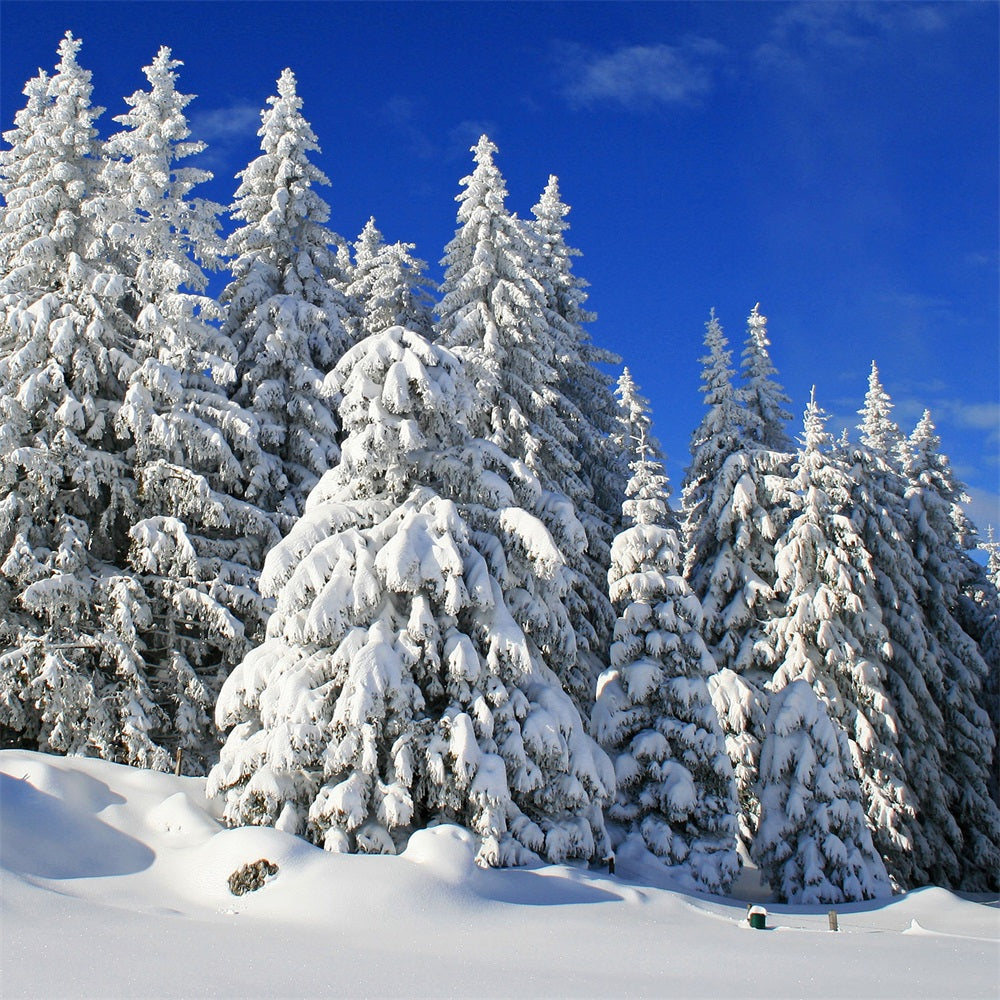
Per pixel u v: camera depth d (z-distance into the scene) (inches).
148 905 426.6
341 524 605.9
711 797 722.8
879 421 1492.4
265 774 529.7
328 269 1101.7
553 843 559.2
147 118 941.2
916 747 1098.1
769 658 989.2
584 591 932.6
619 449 1121.4
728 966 360.2
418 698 549.0
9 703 682.2
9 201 821.2
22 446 741.9
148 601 754.2
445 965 337.1
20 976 287.9
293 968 318.0
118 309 813.9
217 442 808.3
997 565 1911.9
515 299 963.3
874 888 721.6
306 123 1086.4
